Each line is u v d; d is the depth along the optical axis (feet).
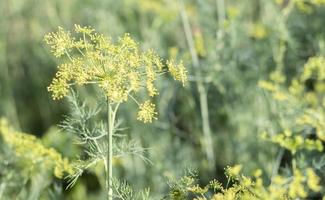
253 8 24.23
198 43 20.31
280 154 14.79
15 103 25.44
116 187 10.46
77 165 10.87
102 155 10.79
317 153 15.67
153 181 18.84
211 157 19.76
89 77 9.52
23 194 15.07
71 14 25.23
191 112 22.12
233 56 20.49
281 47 19.53
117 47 9.48
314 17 22.86
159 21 22.81
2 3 25.89
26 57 26.08
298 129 15.47
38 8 26.13
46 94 25.05
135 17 23.53
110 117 9.93
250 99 20.72
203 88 20.11
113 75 9.40
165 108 21.21
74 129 11.12
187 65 20.92
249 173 18.40
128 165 19.58
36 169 14.56
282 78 17.67
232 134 20.72
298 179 11.15
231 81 20.66
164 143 20.45
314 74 18.19
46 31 25.43
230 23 20.27
